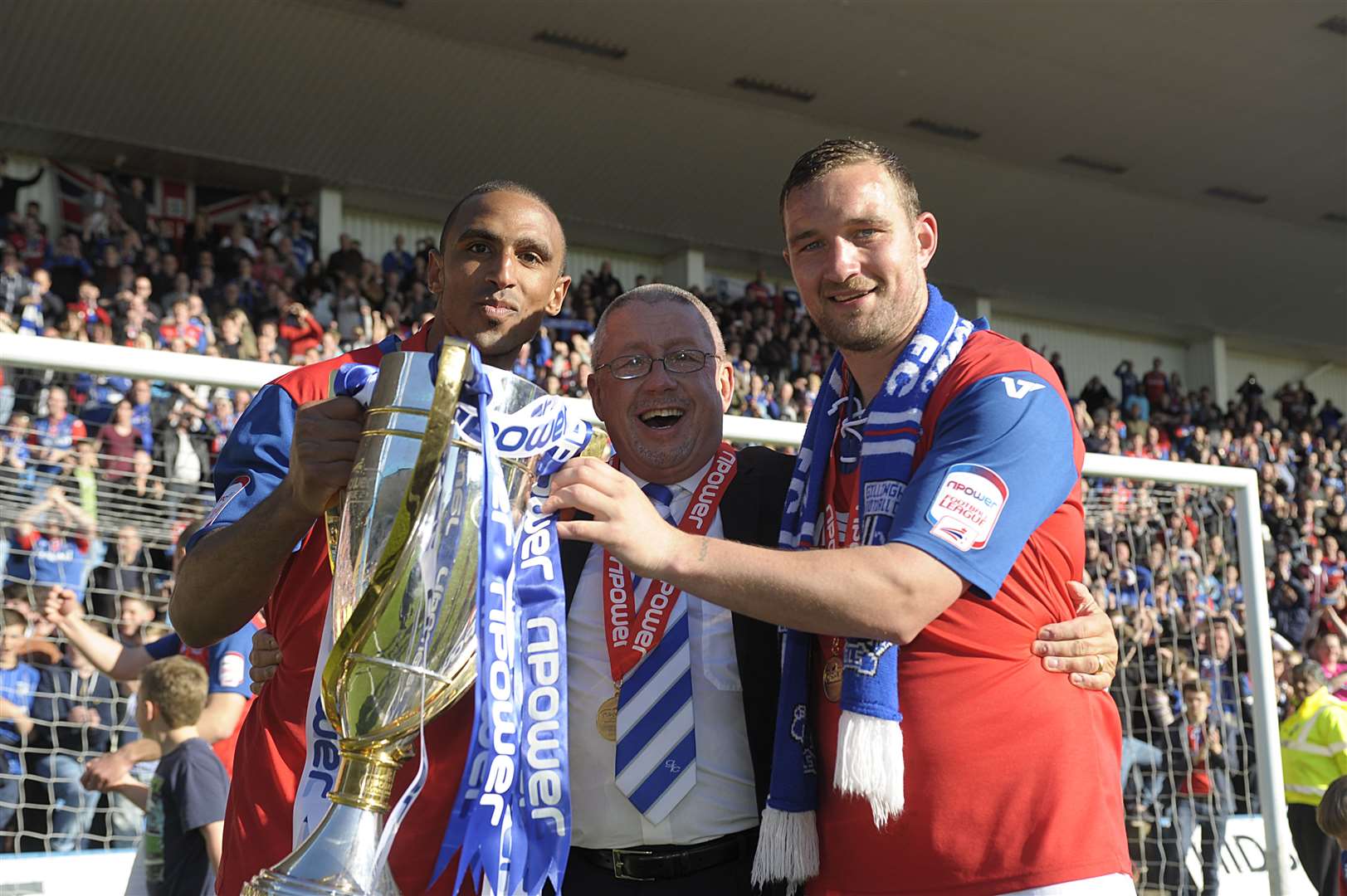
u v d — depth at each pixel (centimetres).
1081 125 1805
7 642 505
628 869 205
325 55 1463
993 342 193
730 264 2003
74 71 1380
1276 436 2012
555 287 226
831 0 1496
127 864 416
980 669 184
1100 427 1808
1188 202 2036
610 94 1641
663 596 214
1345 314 2400
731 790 209
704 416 224
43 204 1466
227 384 318
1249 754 551
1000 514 172
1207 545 555
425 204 1747
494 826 153
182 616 181
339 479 151
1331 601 1323
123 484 570
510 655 154
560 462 163
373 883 137
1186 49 1622
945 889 180
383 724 139
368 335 1349
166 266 1298
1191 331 2400
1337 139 1881
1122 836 193
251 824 188
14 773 479
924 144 1833
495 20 1480
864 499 187
